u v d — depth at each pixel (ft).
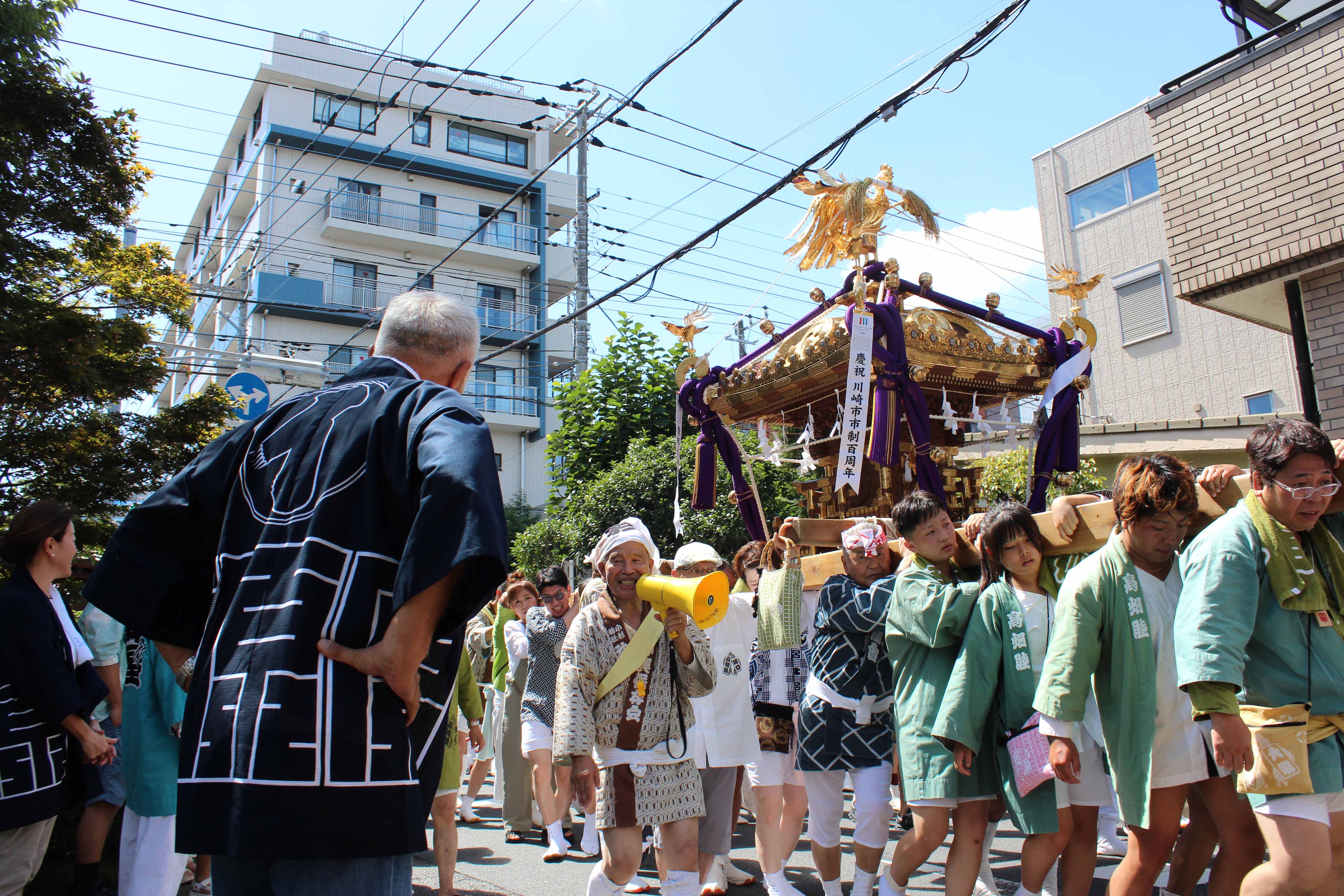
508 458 108.99
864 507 21.07
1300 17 25.98
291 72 100.73
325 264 101.19
